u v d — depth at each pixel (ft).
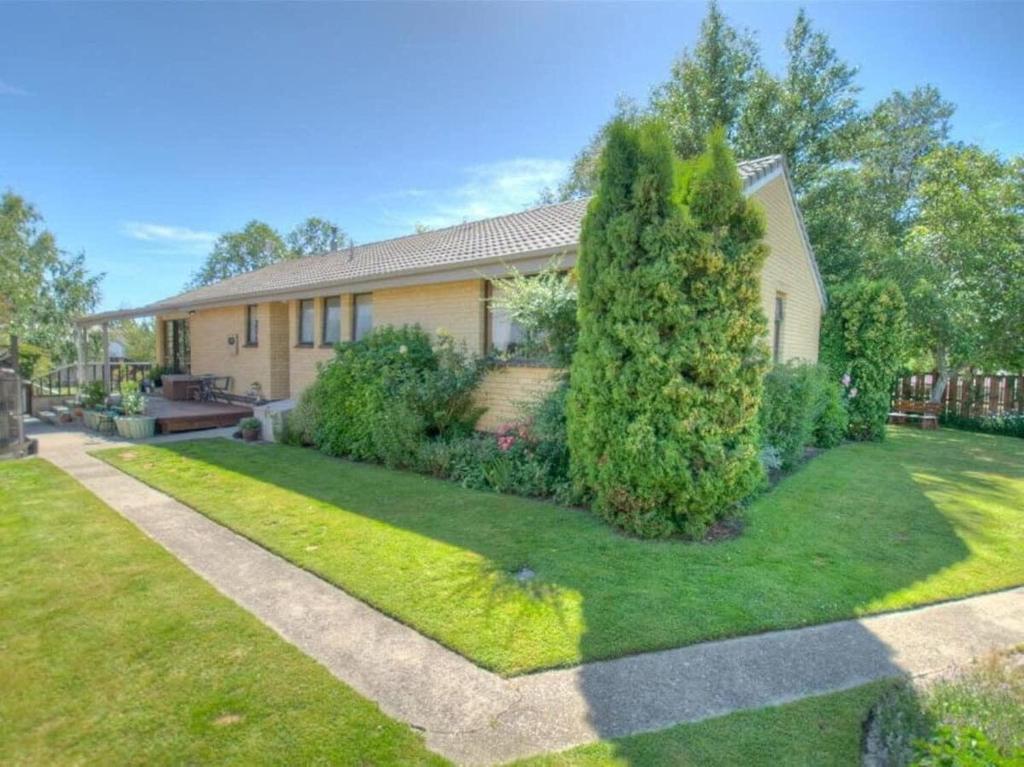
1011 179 43.39
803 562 15.12
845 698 9.15
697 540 16.61
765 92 61.62
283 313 46.78
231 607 12.17
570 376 20.92
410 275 31.40
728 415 16.62
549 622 11.55
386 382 27.35
